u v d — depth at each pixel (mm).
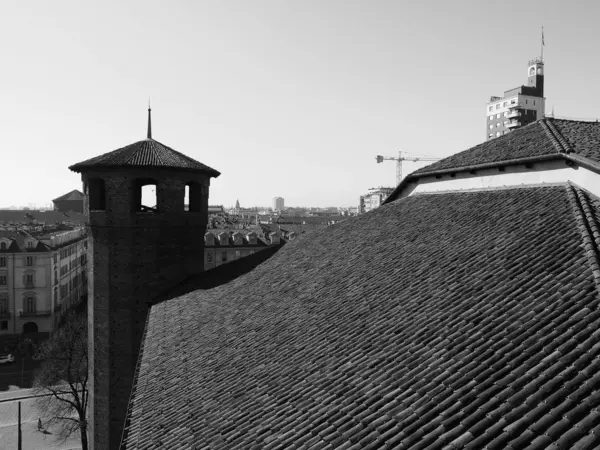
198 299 20016
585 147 13570
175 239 24641
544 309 8008
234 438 8758
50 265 69375
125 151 24953
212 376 12055
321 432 7590
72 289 83688
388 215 18406
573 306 7723
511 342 7527
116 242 23922
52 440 40781
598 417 5617
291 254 20234
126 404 23984
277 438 8039
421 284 11164
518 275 9523
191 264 25469
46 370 42344
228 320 15672
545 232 10867
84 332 41781
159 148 25906
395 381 8008
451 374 7449
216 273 23672
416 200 18766
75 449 39188
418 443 6289
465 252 11750
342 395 8414
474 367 7355
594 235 9586
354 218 20812
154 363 15078
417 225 15578
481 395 6664
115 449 23984
